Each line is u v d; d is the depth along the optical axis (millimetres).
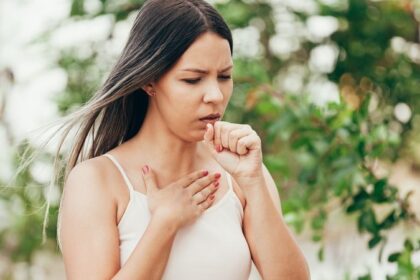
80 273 2053
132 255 2016
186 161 2232
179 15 2059
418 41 4352
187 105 2062
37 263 4723
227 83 2109
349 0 4293
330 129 3426
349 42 4402
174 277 2102
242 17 4277
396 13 4324
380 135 3320
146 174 2150
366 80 4375
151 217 2090
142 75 2088
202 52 2041
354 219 3684
